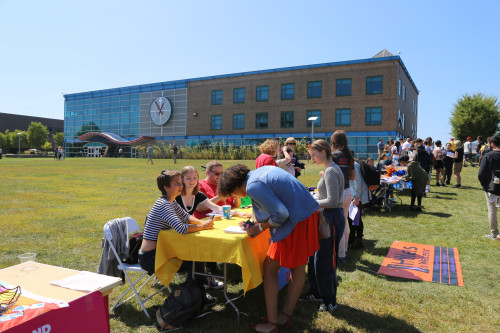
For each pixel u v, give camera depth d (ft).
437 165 42.70
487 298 12.57
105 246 11.66
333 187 11.28
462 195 35.68
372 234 21.71
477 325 10.62
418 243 19.70
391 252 18.02
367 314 11.31
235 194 10.19
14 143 255.29
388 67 107.76
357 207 17.25
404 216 26.61
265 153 15.38
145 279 14.39
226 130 136.26
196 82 143.13
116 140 156.25
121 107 163.84
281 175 9.50
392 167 34.88
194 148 131.03
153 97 153.58
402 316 11.17
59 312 6.61
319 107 118.01
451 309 11.68
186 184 13.62
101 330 7.47
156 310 11.57
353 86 112.68
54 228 21.93
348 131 113.50
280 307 11.75
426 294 12.85
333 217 11.55
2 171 63.46
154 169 71.41
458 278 14.44
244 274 9.91
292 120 122.83
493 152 19.47
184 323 10.44
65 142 183.01
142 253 11.17
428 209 29.14
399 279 14.40
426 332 10.20
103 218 25.00
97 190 40.29
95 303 7.36
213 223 11.62
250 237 10.18
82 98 176.45
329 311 11.48
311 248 9.99
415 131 152.56
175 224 10.66
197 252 10.44
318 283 11.62
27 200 32.35
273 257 9.80
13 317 5.95
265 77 127.65
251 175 9.75
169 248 10.92
